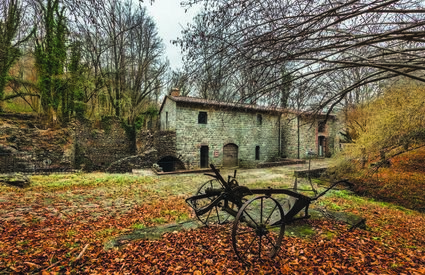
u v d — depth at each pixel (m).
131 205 8.21
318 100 6.62
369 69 6.03
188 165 19.66
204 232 5.20
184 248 4.32
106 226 6.12
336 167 13.83
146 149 18.75
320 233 5.17
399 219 7.56
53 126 17.66
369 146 11.46
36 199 8.36
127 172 16.72
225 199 4.64
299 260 3.95
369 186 12.31
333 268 3.67
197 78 4.32
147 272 3.54
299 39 3.72
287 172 17.00
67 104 18.94
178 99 18.91
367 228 5.90
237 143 22.38
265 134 24.36
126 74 24.62
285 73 4.60
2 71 14.62
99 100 23.84
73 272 3.58
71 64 17.67
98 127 21.23
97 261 3.89
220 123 21.30
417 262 4.11
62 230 5.66
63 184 11.06
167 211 7.53
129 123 25.17
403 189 11.62
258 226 4.02
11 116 16.66
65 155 16.53
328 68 4.66
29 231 5.45
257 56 4.05
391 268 3.76
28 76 17.69
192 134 19.92
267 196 4.08
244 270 3.63
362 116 14.09
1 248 4.37
